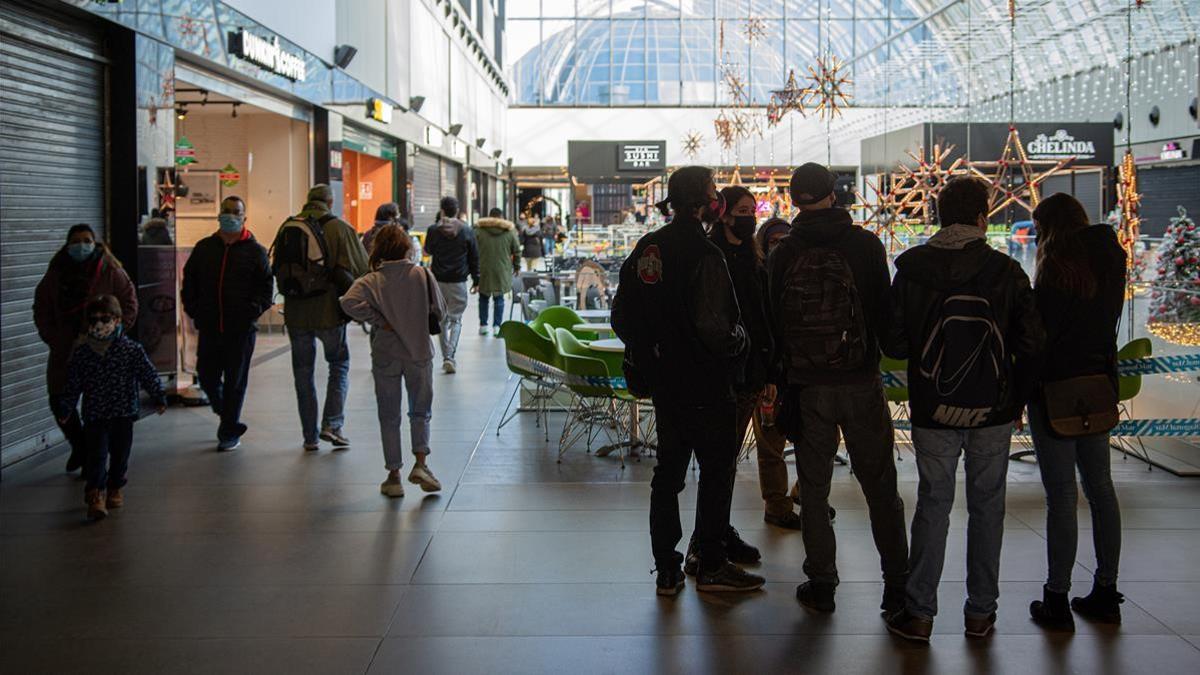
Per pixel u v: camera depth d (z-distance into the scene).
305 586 4.88
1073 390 4.32
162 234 9.33
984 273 4.10
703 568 4.79
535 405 9.20
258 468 7.18
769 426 5.55
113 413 5.99
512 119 39.91
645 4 39.69
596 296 13.17
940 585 4.84
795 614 4.54
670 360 4.57
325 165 14.70
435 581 4.94
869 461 4.46
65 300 6.73
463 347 13.87
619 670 3.99
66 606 4.64
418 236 20.55
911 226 10.59
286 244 7.57
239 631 4.36
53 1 7.47
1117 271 4.36
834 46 38.38
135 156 8.70
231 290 7.66
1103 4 17.64
